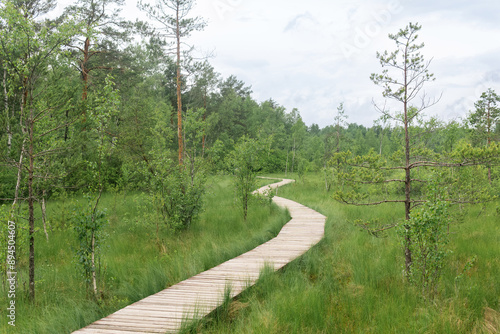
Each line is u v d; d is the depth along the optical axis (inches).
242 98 2534.5
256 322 196.4
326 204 751.1
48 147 327.9
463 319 208.2
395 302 232.7
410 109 310.0
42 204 445.4
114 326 188.7
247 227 535.8
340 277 294.2
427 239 245.3
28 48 275.9
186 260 329.1
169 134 553.9
